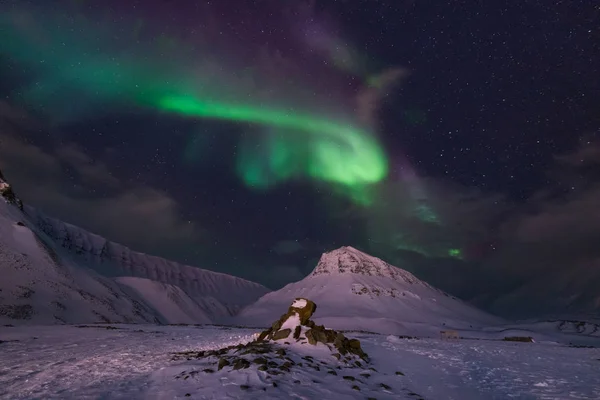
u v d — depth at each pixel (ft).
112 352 61.41
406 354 68.23
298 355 45.37
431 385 42.80
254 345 49.24
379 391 36.35
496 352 84.48
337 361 46.85
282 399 29.22
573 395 41.22
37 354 60.18
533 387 45.27
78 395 31.63
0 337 88.07
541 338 355.56
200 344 74.90
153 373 39.68
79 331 110.52
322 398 30.94
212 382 32.68
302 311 58.44
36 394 32.68
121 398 30.19
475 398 38.63
